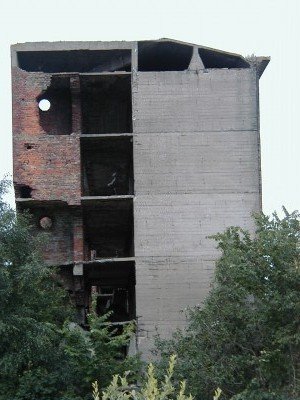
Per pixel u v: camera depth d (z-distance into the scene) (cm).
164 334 3050
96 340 2548
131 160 3466
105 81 3325
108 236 3862
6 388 2402
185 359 2247
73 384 2452
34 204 3209
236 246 2322
